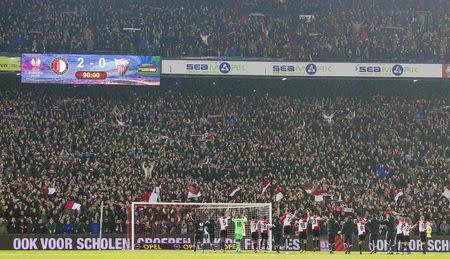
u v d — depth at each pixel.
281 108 79.50
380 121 79.38
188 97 80.44
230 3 84.69
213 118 78.00
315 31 81.12
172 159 71.00
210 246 59.44
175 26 79.75
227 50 78.19
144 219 60.81
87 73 75.00
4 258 45.84
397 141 76.81
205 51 78.00
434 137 77.75
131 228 59.22
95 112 76.31
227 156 72.12
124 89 80.75
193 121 77.06
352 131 77.06
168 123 76.38
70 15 78.06
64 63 74.69
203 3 84.00
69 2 79.50
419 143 76.75
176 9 81.12
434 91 85.38
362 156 73.44
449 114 80.75
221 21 80.94
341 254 54.84
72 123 74.31
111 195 63.09
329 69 77.00
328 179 69.94
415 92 85.38
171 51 77.38
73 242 59.66
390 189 68.81
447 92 85.25
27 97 77.12
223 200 65.75
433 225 64.44
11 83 79.56
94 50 76.19
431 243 63.62
